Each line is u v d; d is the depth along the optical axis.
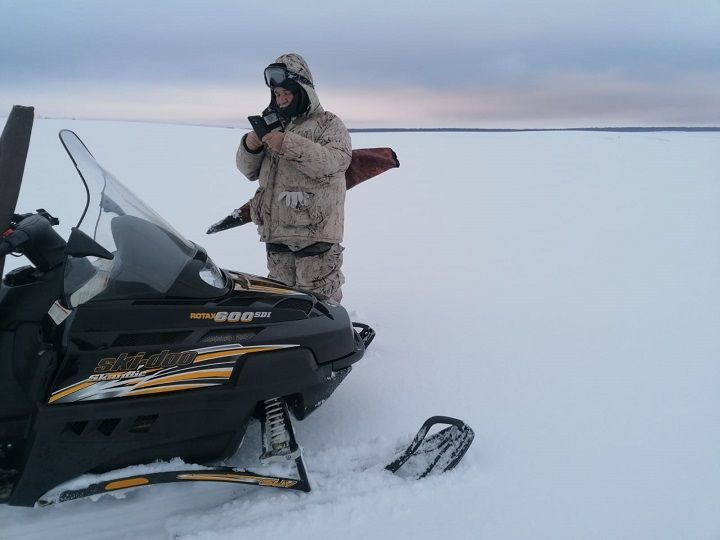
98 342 2.03
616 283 5.37
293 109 3.36
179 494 2.28
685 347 3.85
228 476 2.12
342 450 2.60
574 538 2.11
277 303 2.37
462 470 2.46
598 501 2.30
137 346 2.07
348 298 4.91
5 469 2.12
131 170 13.01
